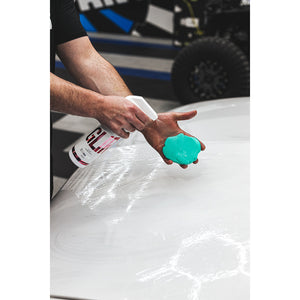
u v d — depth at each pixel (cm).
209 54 296
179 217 74
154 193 82
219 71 301
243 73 290
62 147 267
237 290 58
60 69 418
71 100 81
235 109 122
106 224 74
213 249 65
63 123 305
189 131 110
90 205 80
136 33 598
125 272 63
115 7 595
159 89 386
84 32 100
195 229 70
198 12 343
